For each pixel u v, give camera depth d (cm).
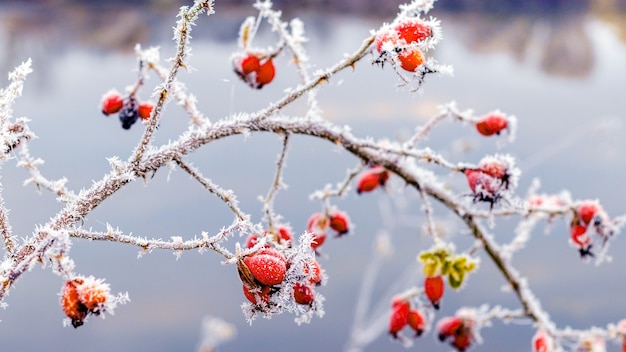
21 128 67
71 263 65
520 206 74
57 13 576
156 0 505
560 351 80
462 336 82
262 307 65
